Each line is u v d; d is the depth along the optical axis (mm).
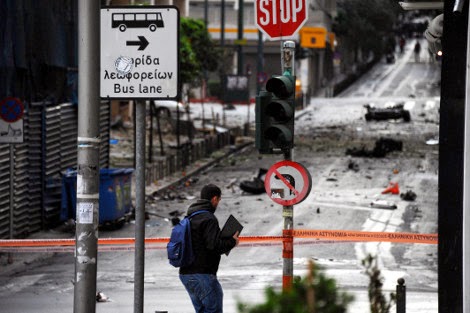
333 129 120438
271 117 28922
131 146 93312
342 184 73250
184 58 116000
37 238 52781
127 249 46219
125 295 36781
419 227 55438
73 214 55250
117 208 54531
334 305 11891
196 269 26125
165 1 137750
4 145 49250
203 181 77250
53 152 57969
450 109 22344
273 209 62000
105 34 23719
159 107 109750
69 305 35312
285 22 30594
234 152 100188
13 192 50312
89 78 22359
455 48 22219
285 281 29812
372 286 14875
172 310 33906
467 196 22094
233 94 147375
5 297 36875
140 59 23703
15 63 49656
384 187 71938
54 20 56031
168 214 60562
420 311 33656
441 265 22547
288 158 29938
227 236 25875
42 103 55375
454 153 22344
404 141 105562
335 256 45656
